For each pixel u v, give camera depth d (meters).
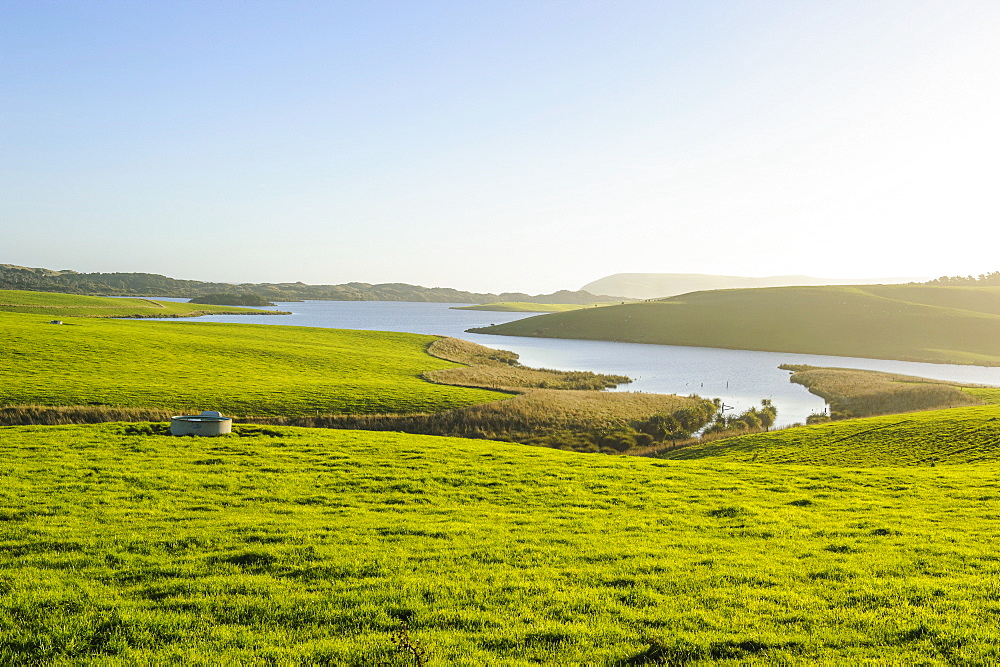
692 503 22.50
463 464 28.62
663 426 52.81
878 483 26.14
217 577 13.96
